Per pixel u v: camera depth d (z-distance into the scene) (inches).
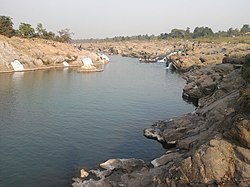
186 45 7386.8
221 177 881.5
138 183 1028.5
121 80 3890.3
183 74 4527.6
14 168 1227.2
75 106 2333.9
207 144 956.0
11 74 4249.5
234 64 2827.3
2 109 2185.0
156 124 1814.7
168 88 3294.8
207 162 909.8
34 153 1386.6
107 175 1147.9
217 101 1716.3
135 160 1263.5
